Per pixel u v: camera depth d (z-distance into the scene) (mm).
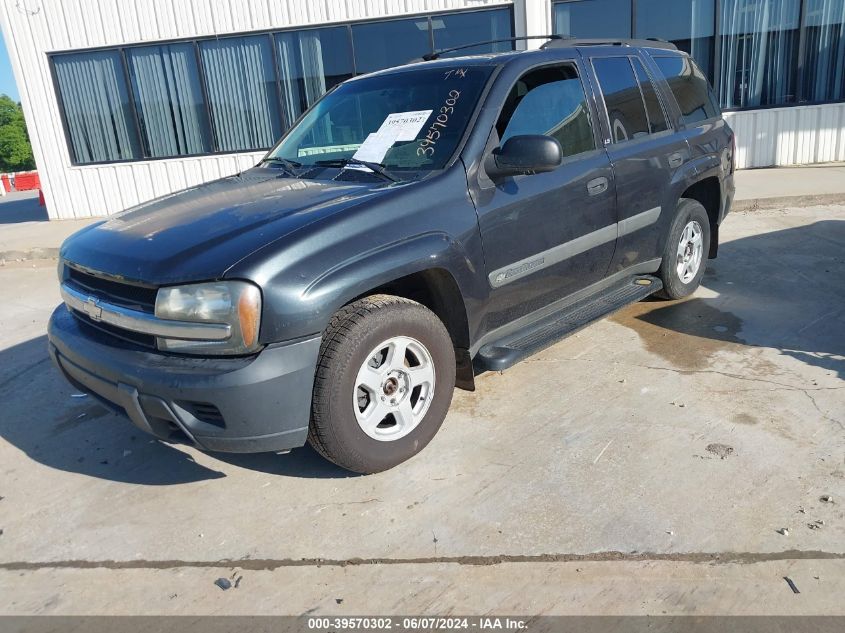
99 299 3064
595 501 2924
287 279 2695
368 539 2775
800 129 10461
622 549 2623
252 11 10344
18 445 3770
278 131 10961
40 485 3357
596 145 4090
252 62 10664
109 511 3104
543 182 3676
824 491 2896
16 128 80438
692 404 3703
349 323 2875
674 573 2488
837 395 3688
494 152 3465
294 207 3092
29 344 5426
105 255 3066
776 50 10305
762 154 10562
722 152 5258
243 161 11047
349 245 2877
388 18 10164
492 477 3148
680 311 5109
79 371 3104
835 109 10375
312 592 2506
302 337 2740
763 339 4500
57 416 4098
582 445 3371
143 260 2881
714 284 5680
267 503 3076
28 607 2523
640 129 4480
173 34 10547
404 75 4016
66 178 11289
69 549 2850
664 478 3055
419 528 2822
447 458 3334
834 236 6859
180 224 3145
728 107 10523
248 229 2910
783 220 7684
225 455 3529
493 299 3473
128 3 10445
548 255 3742
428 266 3086
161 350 2826
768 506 2820
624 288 4520
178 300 2709
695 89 5250
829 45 10289
